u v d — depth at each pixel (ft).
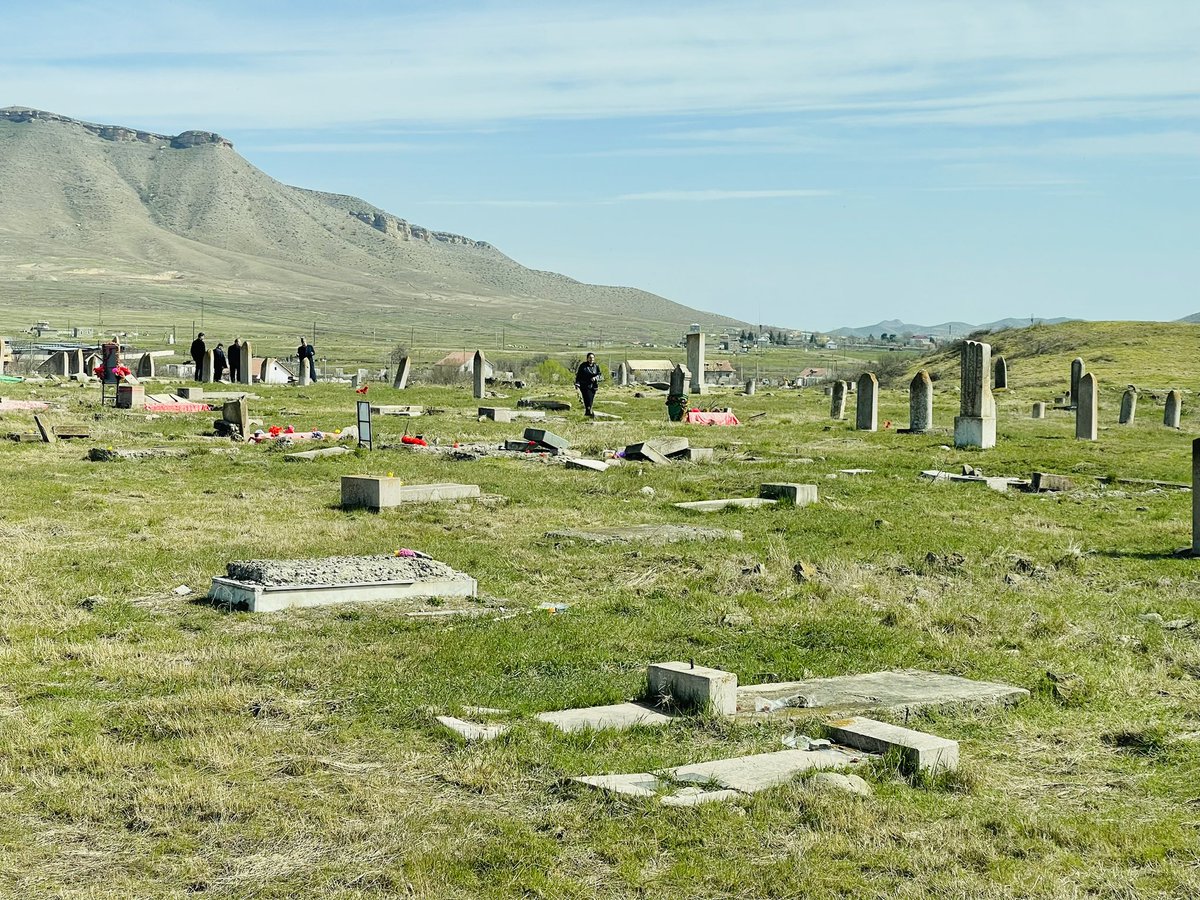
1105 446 115.96
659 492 78.48
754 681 37.27
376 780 27.68
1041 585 52.90
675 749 30.07
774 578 51.60
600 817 25.41
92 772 27.84
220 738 30.04
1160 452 111.04
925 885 22.71
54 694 33.99
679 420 133.59
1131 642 42.68
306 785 27.30
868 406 127.95
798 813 25.76
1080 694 36.06
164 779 27.32
